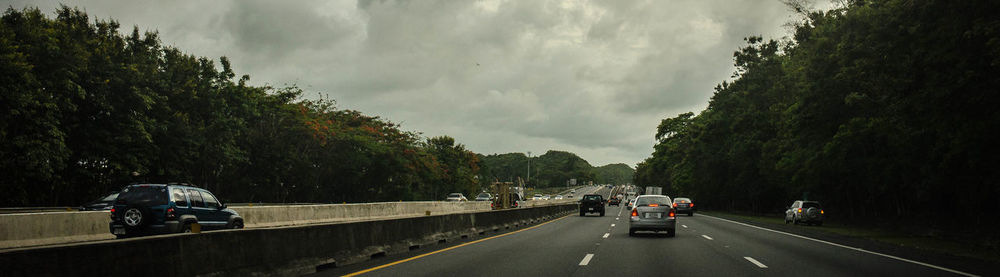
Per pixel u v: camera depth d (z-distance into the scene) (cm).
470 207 5856
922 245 1895
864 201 4534
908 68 1958
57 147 2862
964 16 1619
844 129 3116
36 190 3341
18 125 2758
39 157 2764
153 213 1588
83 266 703
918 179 3155
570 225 3125
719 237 2164
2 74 2583
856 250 1648
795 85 3838
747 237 2178
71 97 3131
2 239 1482
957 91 1742
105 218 1830
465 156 9969
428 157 7738
